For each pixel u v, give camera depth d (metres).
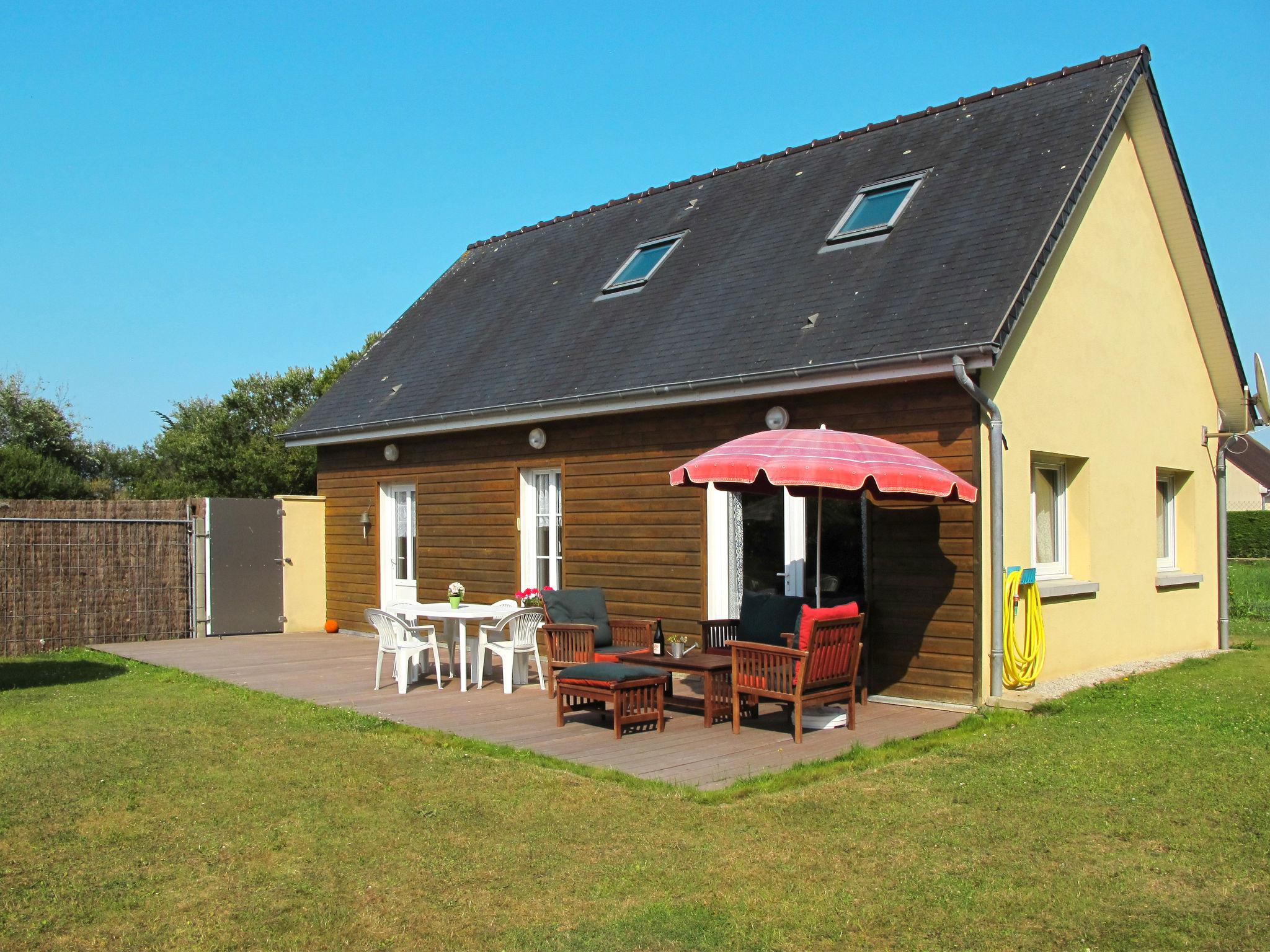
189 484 28.00
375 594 15.69
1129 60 11.52
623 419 11.95
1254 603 19.47
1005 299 8.95
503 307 15.75
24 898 4.70
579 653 9.48
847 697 8.19
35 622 14.30
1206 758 6.82
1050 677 10.11
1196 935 4.19
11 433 30.33
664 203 15.70
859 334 9.60
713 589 11.06
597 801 6.10
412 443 14.95
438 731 8.12
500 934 4.31
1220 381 13.81
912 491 7.69
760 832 5.49
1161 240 12.57
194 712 9.05
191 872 5.02
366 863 5.12
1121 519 11.44
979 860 5.04
